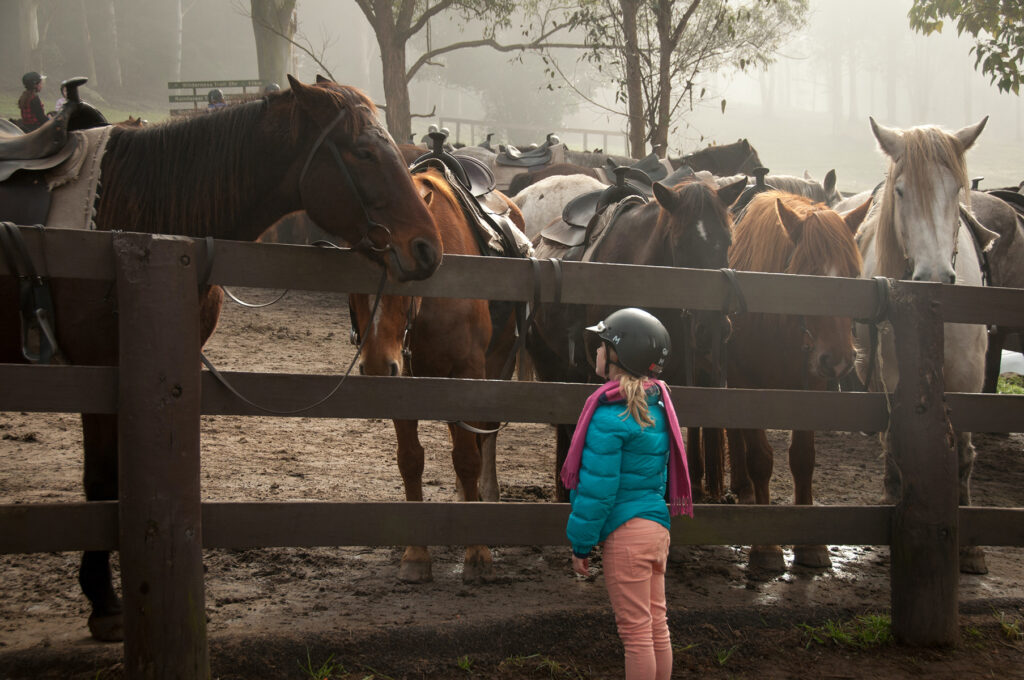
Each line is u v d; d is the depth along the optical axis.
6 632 3.04
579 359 4.85
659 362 2.65
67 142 2.96
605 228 4.88
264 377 2.77
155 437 2.54
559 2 15.65
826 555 4.23
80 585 3.21
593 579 3.88
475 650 3.18
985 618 3.64
